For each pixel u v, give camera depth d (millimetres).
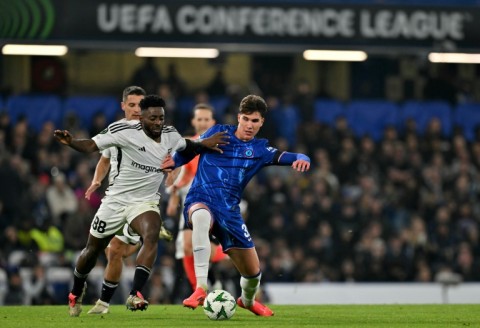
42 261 53781
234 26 57125
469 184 68562
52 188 58594
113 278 31047
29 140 63781
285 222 61406
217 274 46781
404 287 53875
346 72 77062
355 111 73750
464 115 75312
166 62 75688
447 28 58938
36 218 57531
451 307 36344
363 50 58250
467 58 61750
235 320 28578
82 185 60000
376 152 68625
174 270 50812
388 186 66500
